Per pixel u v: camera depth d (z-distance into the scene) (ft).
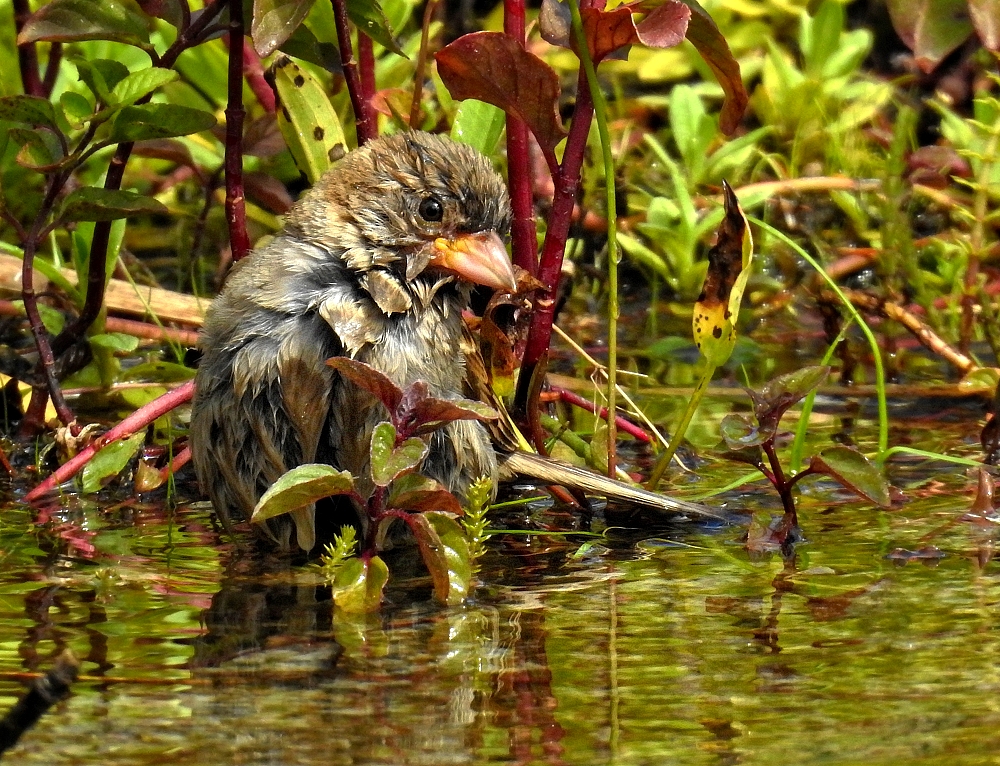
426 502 20.66
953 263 37.11
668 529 24.72
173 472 27.12
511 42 23.22
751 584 21.03
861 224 39.47
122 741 15.25
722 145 43.34
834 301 35.01
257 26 24.43
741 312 38.68
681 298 39.04
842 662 17.51
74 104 28.63
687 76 45.98
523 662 17.70
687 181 40.55
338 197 24.68
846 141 41.27
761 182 41.11
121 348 30.73
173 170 43.55
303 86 29.78
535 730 15.55
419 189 24.52
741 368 35.12
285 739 15.30
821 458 23.06
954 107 44.19
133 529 24.84
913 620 19.08
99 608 20.07
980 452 28.86
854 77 45.91
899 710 15.96
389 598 20.66
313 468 19.94
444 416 20.57
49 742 15.21
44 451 28.81
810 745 15.06
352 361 20.22
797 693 16.52
